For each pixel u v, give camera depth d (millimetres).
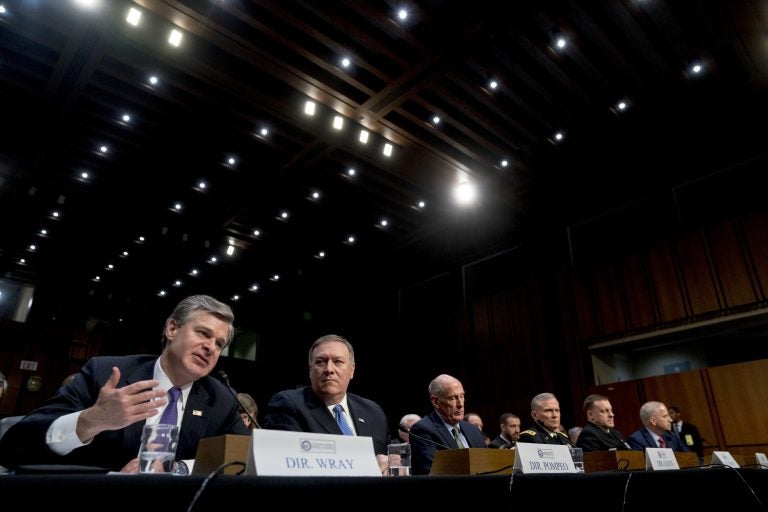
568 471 1832
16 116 7035
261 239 10492
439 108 7070
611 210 8859
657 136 7555
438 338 10711
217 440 1136
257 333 13953
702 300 7215
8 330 10602
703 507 2039
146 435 1217
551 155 8016
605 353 8273
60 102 6816
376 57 6328
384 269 11969
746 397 6590
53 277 11281
